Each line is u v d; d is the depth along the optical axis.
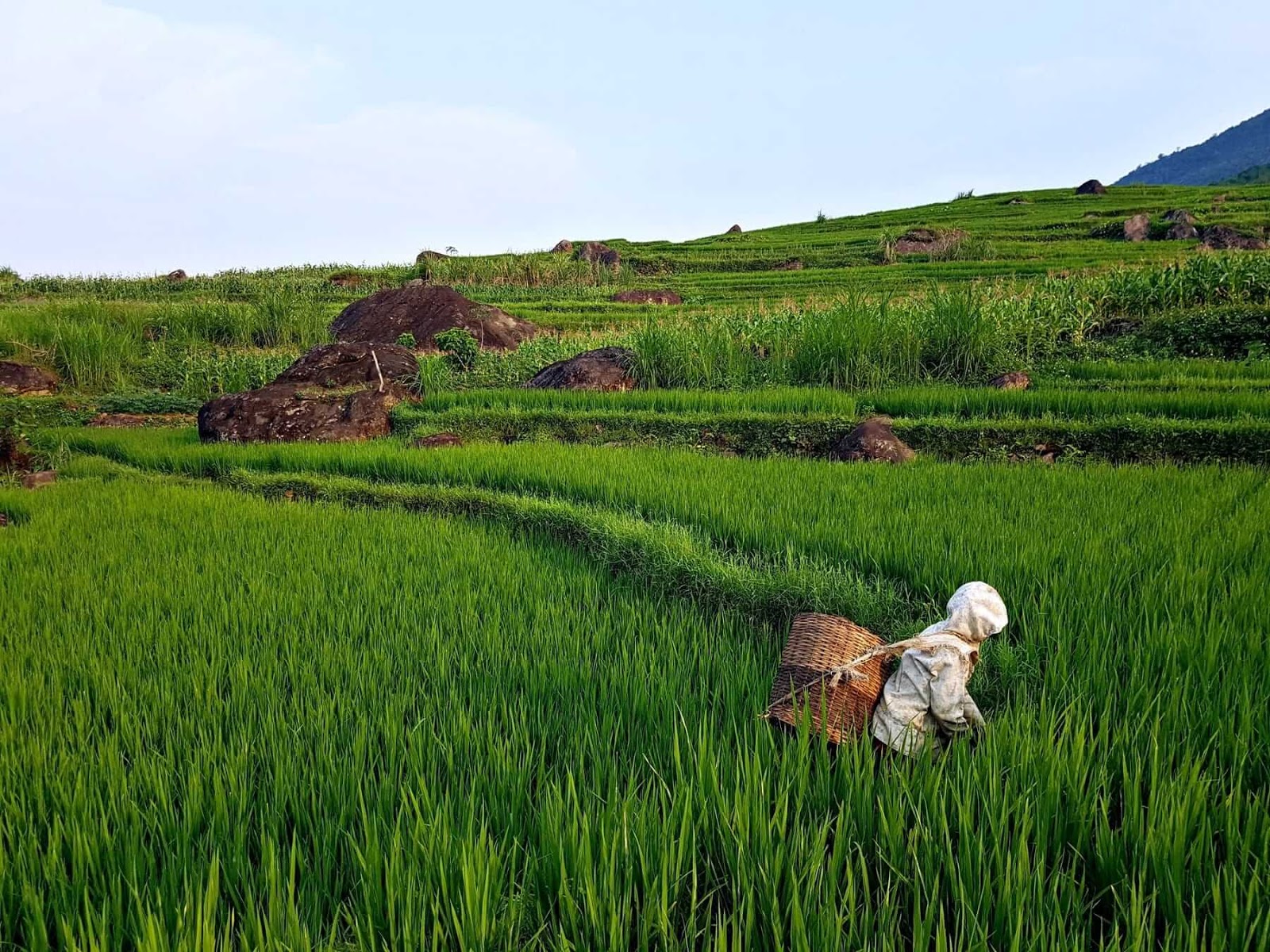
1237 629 5.05
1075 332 18.66
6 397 17.31
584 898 2.97
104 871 3.28
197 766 3.90
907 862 3.16
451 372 20.62
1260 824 3.21
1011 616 5.55
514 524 9.08
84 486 11.70
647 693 4.64
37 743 4.16
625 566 7.38
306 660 5.33
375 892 3.05
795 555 7.23
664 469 10.78
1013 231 54.47
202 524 9.09
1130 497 8.38
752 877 2.98
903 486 9.31
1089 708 4.11
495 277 46.84
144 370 25.00
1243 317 17.56
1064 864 3.28
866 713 4.00
